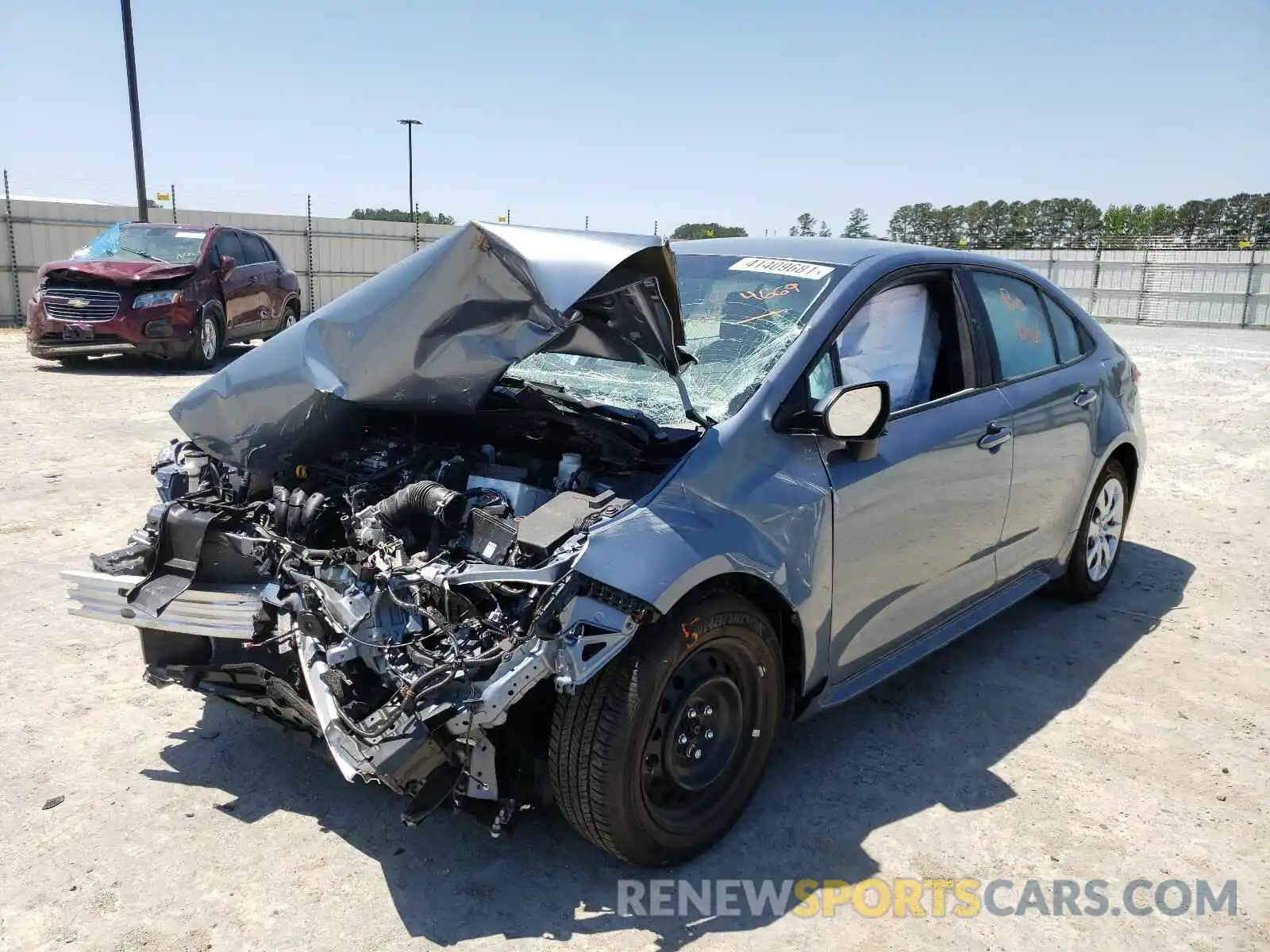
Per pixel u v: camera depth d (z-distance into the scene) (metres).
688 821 2.85
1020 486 4.06
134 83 18.23
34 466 7.20
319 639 2.73
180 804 3.10
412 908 2.66
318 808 3.11
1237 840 3.06
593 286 2.56
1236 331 24.53
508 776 2.69
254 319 14.34
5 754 3.35
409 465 3.26
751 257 3.84
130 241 13.28
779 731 3.12
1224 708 3.93
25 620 4.45
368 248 25.92
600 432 3.01
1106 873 2.89
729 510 2.80
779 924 2.64
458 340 2.83
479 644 2.54
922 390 3.63
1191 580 5.45
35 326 12.04
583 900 2.71
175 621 2.91
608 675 2.55
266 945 2.50
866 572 3.25
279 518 3.10
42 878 2.72
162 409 9.76
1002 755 3.55
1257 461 8.30
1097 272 27.81
